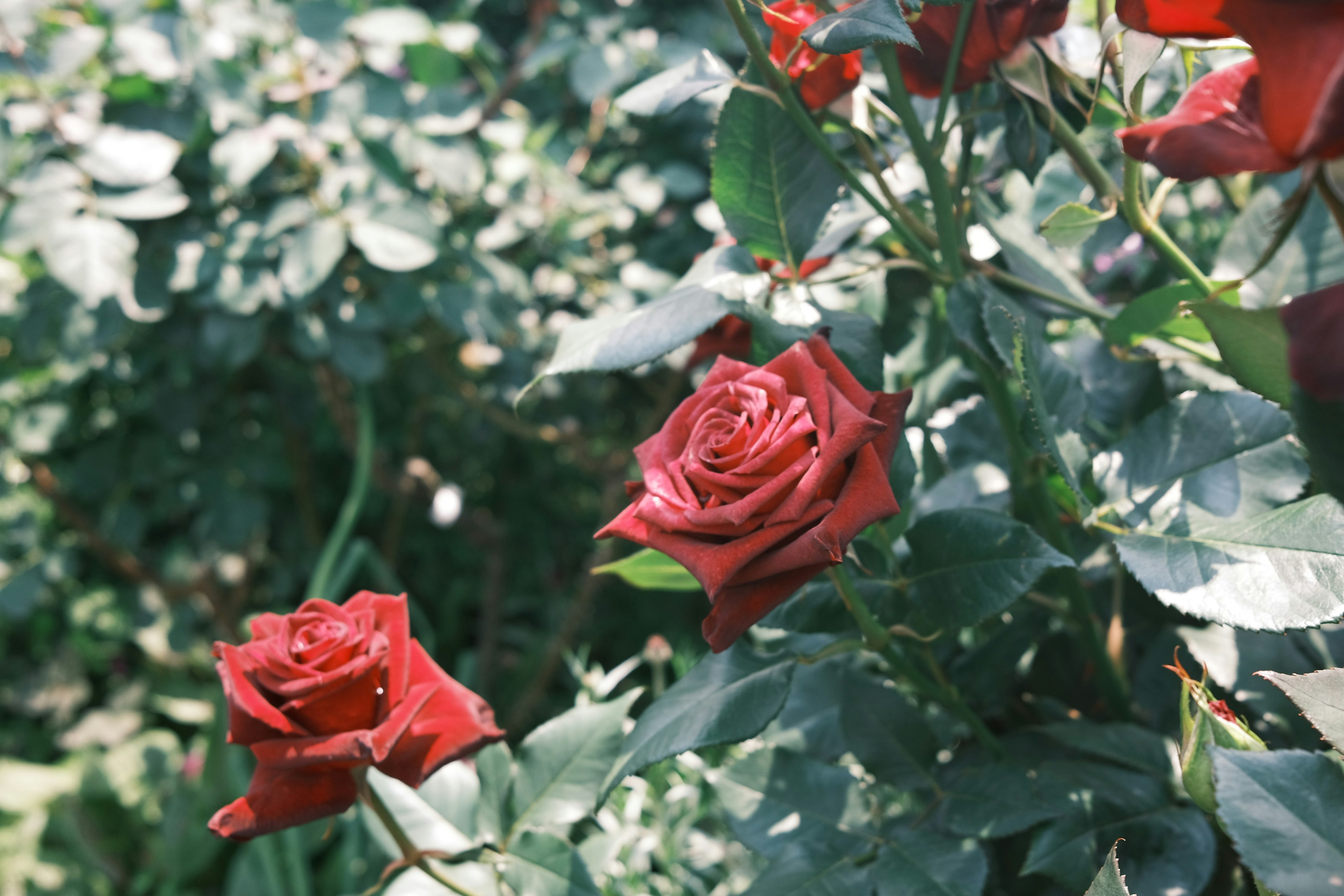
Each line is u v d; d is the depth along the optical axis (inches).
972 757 23.8
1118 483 21.8
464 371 55.4
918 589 21.6
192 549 61.6
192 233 39.9
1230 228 25.7
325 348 41.9
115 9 37.2
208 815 54.9
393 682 21.7
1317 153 15.8
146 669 76.3
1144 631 25.0
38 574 58.6
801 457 19.7
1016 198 27.2
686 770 31.5
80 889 58.0
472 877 23.0
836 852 22.3
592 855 24.0
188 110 39.9
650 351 21.6
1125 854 21.3
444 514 54.1
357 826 39.1
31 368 51.1
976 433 26.4
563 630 54.7
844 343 22.2
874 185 25.9
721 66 23.0
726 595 19.7
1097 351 25.1
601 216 50.0
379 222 38.8
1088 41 25.4
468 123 42.3
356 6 42.0
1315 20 15.6
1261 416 21.1
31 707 73.7
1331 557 19.2
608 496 56.8
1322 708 18.0
